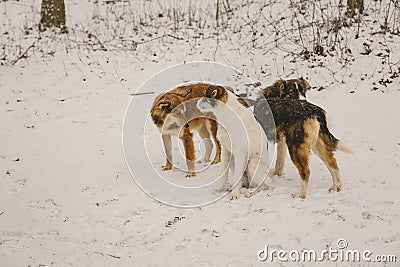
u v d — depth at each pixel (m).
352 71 11.05
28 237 5.50
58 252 5.09
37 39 13.77
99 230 5.61
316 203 5.86
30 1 16.34
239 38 12.98
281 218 5.57
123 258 4.94
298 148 6.04
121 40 13.49
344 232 5.23
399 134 8.12
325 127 6.17
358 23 12.21
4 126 9.38
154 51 12.80
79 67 12.23
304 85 6.88
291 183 6.60
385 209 5.62
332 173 6.18
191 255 4.96
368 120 8.88
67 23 14.83
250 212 5.77
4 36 13.95
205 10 14.82
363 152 7.46
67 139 8.62
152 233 5.47
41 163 7.57
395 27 12.27
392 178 6.46
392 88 10.22
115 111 9.96
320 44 12.04
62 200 6.35
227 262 4.80
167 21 14.41
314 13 13.40
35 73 12.07
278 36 12.79
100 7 15.76
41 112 10.12
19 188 6.74
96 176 7.04
